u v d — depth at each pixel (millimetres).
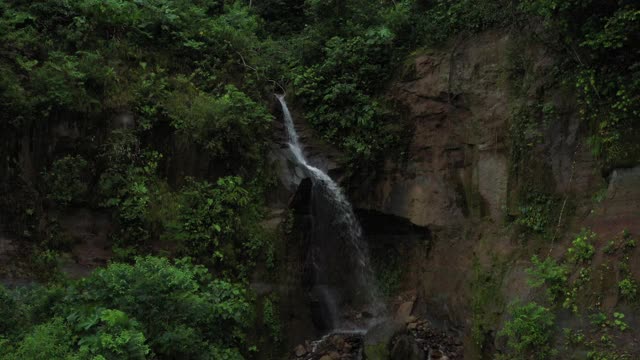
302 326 9992
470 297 9602
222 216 9531
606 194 8117
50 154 8500
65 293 6887
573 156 8875
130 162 9188
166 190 9406
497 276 9094
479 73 10578
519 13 10219
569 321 7289
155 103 9859
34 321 6512
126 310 6664
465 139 10672
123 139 9180
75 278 7898
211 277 8852
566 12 8664
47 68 8883
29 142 8258
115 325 6168
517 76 10023
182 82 10703
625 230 7398
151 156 9469
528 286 8211
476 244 9953
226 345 8070
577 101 8953
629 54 8281
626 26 7812
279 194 10656
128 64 10328
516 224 9344
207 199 9469
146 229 8891
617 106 8102
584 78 8688
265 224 10070
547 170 9141
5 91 8070
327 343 9852
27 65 8625
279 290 9750
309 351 9609
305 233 10758
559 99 9219
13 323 6250
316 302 10477
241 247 9570
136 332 6094
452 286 10203
